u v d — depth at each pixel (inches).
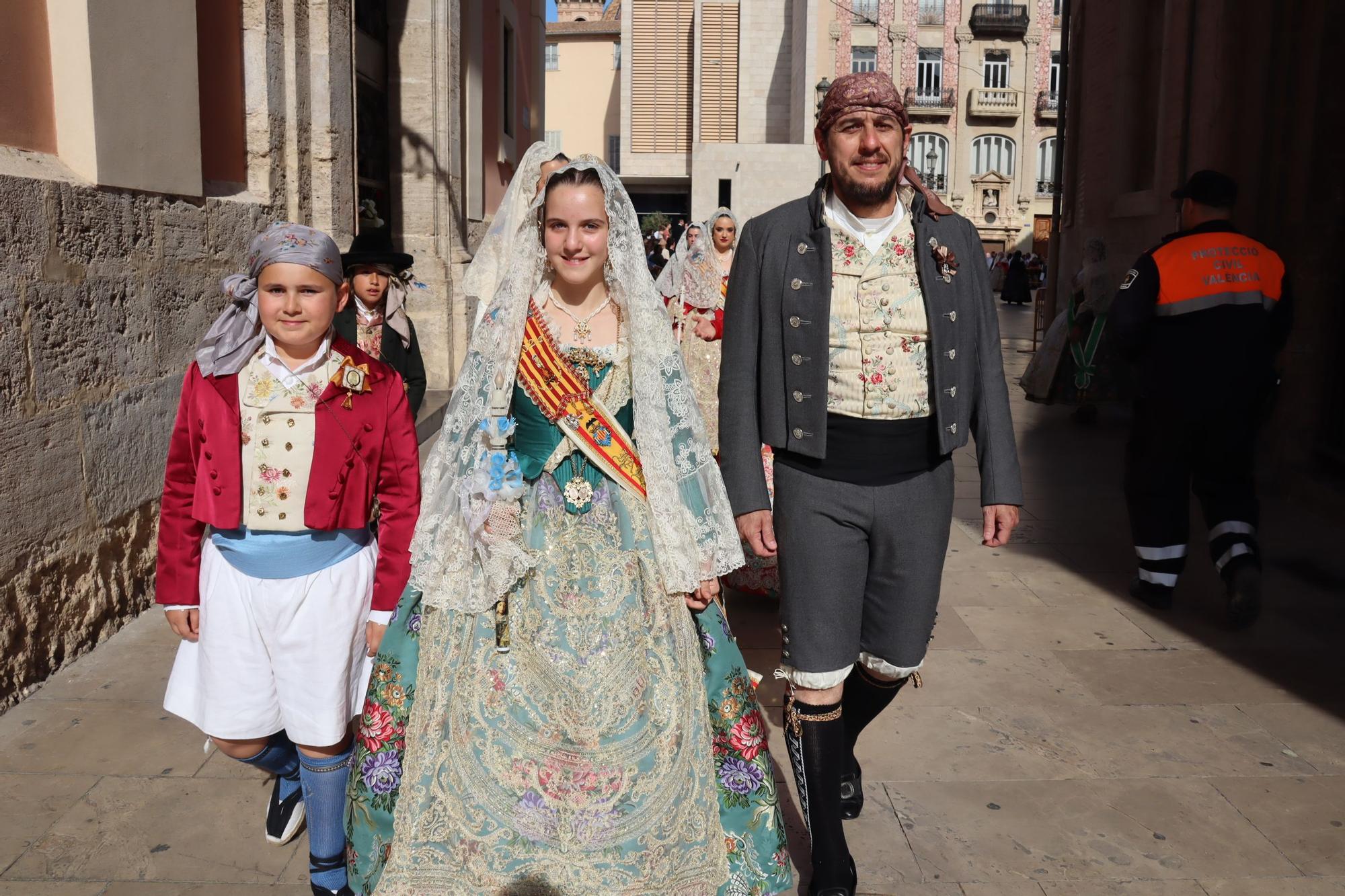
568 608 89.4
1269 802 124.5
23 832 115.5
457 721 87.2
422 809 86.8
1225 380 179.9
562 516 91.4
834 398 100.1
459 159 421.4
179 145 198.5
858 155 95.7
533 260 92.2
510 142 566.6
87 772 129.0
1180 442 185.3
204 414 96.7
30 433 152.1
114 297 175.2
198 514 96.9
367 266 159.5
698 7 1390.3
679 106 1435.8
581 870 85.2
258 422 96.7
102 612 171.6
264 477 96.6
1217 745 138.9
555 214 89.9
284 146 255.1
